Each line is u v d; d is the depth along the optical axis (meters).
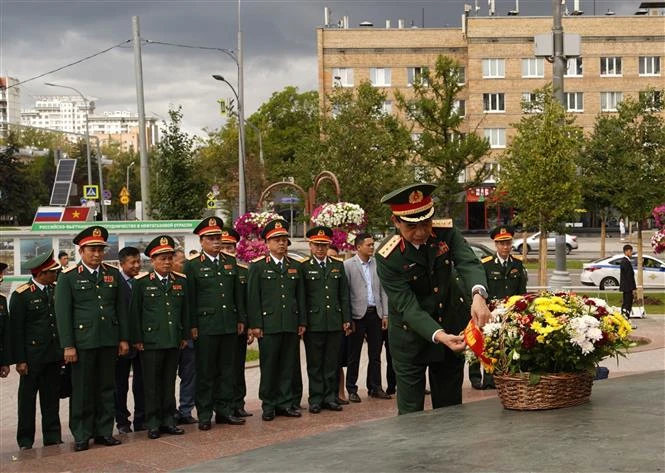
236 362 9.93
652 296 26.77
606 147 24.39
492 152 60.00
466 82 60.88
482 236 60.38
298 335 9.99
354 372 10.97
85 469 7.38
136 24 24.77
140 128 24.86
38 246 18.94
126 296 10.10
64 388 9.09
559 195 21.47
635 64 60.12
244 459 4.09
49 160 87.12
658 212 23.66
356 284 10.97
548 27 59.56
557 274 22.55
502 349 4.67
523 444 3.71
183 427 9.58
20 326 8.89
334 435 4.44
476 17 59.88
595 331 4.56
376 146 27.28
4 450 8.83
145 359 8.99
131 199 88.75
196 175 26.61
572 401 4.57
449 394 6.03
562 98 21.97
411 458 3.67
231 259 9.91
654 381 5.31
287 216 56.19
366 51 61.31
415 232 5.48
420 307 5.64
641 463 3.24
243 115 32.88
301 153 29.97
